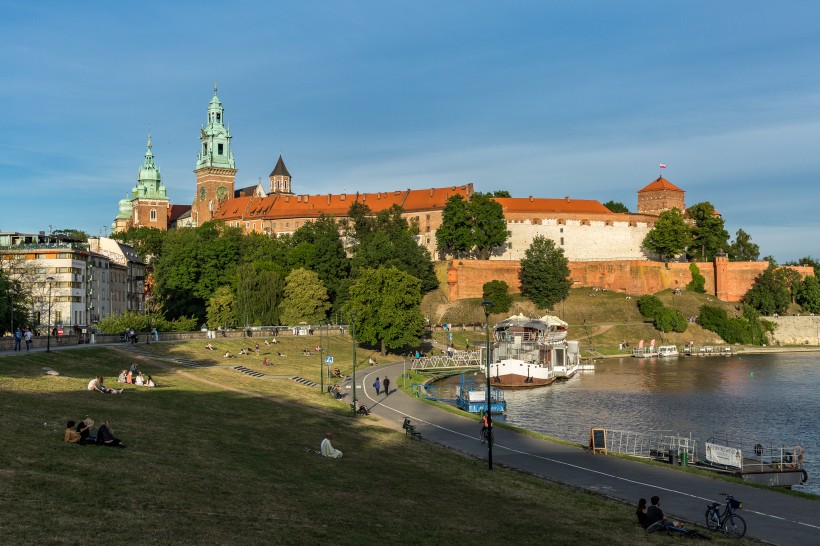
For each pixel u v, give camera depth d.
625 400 104.94
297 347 135.88
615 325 189.75
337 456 49.53
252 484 38.47
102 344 103.06
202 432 51.00
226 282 169.88
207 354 111.62
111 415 51.44
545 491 45.16
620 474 50.84
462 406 89.00
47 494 31.52
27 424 43.53
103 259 165.75
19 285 116.50
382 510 36.88
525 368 120.38
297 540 30.03
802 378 130.00
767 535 37.22
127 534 28.09
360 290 140.75
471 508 39.47
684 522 39.41
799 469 58.59
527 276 198.88
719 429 84.06
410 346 154.75
